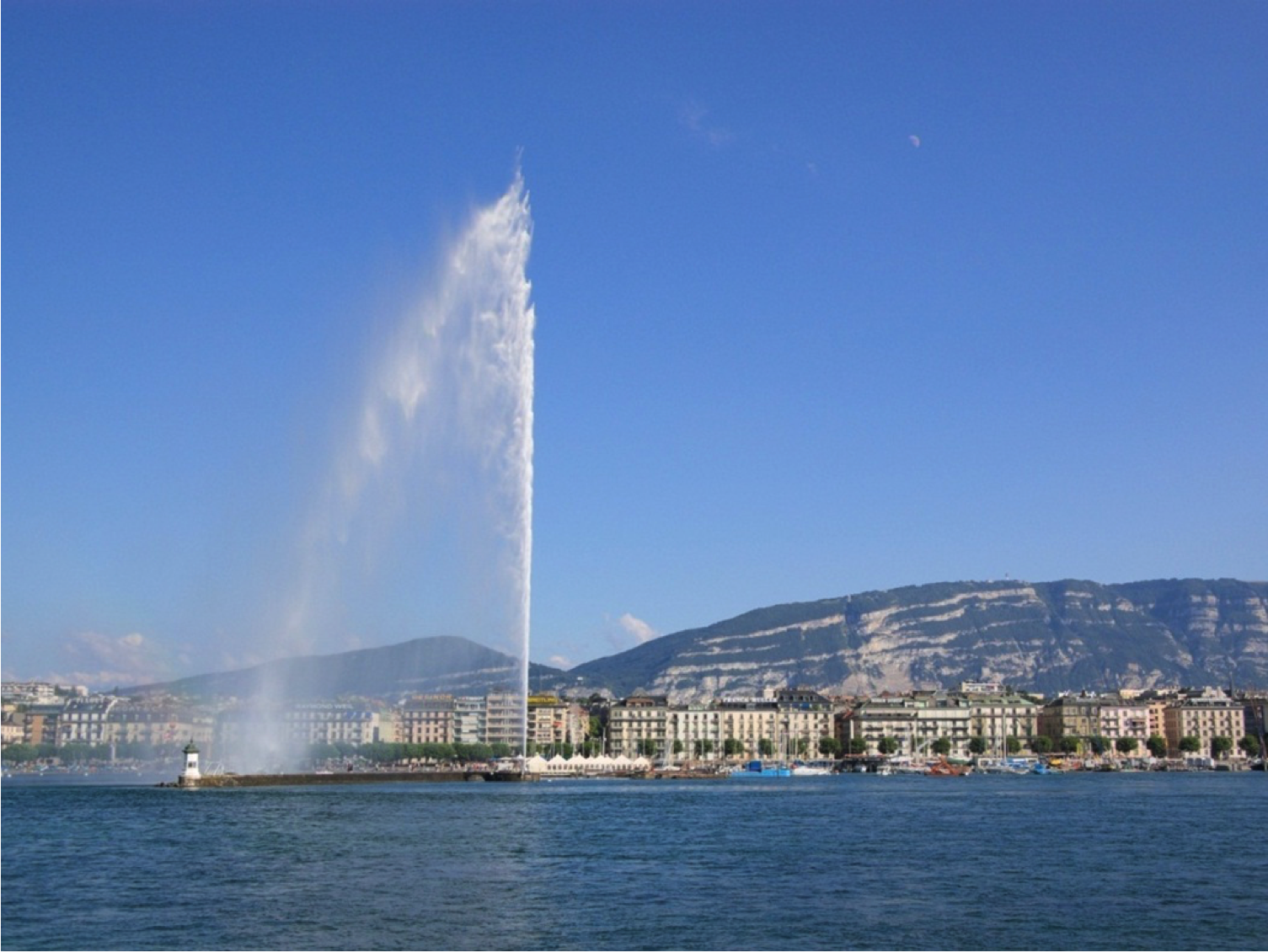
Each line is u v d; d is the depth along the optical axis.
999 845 120.44
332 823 148.50
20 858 109.88
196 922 76.06
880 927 73.25
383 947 68.19
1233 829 140.88
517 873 97.31
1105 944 68.50
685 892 86.62
